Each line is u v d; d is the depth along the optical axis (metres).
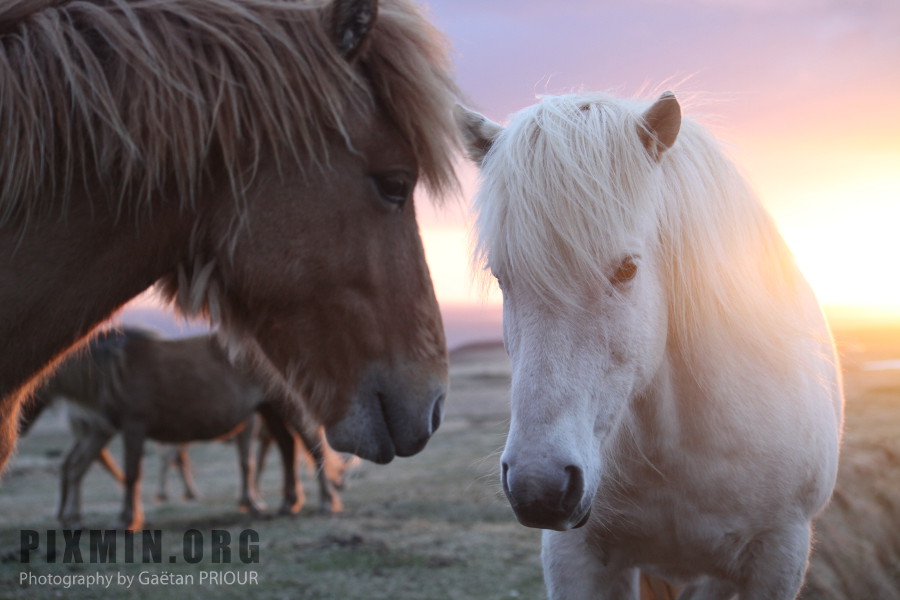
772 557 2.09
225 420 7.35
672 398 2.01
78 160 1.62
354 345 1.79
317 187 1.74
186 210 1.71
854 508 4.59
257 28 1.73
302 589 4.50
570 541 2.13
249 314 1.81
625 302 1.78
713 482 2.02
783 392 2.10
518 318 1.80
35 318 1.62
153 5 1.68
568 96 1.96
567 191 1.72
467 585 4.51
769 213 2.40
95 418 7.17
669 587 3.00
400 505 7.21
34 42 1.60
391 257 1.83
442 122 1.90
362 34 1.76
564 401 1.69
